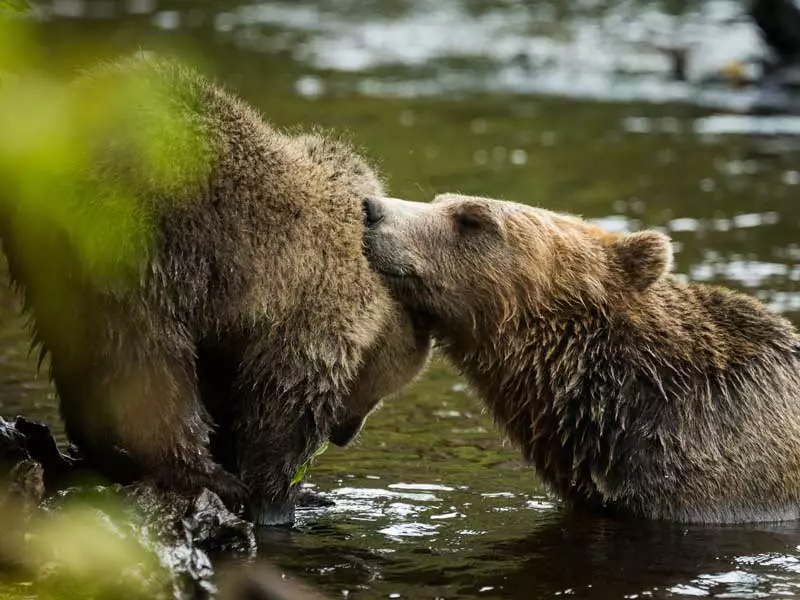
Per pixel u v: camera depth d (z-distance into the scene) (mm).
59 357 10508
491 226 12617
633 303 12789
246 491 11000
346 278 11055
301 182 10977
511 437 13016
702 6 38844
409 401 15227
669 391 12438
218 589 9734
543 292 12688
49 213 9914
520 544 11180
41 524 9953
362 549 10812
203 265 10453
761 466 12312
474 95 30453
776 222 21266
